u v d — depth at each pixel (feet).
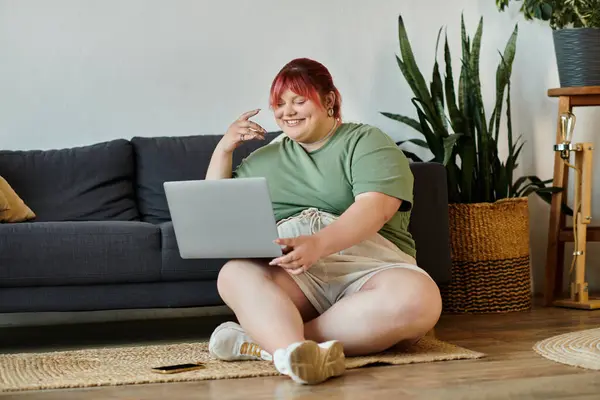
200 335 11.25
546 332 10.25
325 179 8.62
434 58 14.19
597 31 13.05
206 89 13.43
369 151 8.41
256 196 7.51
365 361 7.96
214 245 8.07
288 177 8.81
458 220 12.44
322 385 7.14
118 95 13.15
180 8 13.33
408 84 13.89
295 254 7.52
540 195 13.50
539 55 14.55
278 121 8.70
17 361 8.75
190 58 13.37
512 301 12.51
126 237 10.11
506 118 14.40
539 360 8.15
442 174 11.39
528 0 14.07
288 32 13.69
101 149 12.34
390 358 8.16
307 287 8.34
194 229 8.10
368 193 8.21
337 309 8.14
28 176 11.96
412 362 8.08
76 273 9.96
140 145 12.54
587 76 13.11
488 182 12.78
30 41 12.85
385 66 14.01
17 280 9.84
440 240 11.31
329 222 8.46
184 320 12.91
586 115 14.80
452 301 12.48
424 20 14.15
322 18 13.80
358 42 13.92
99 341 10.88
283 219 8.71
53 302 10.00
